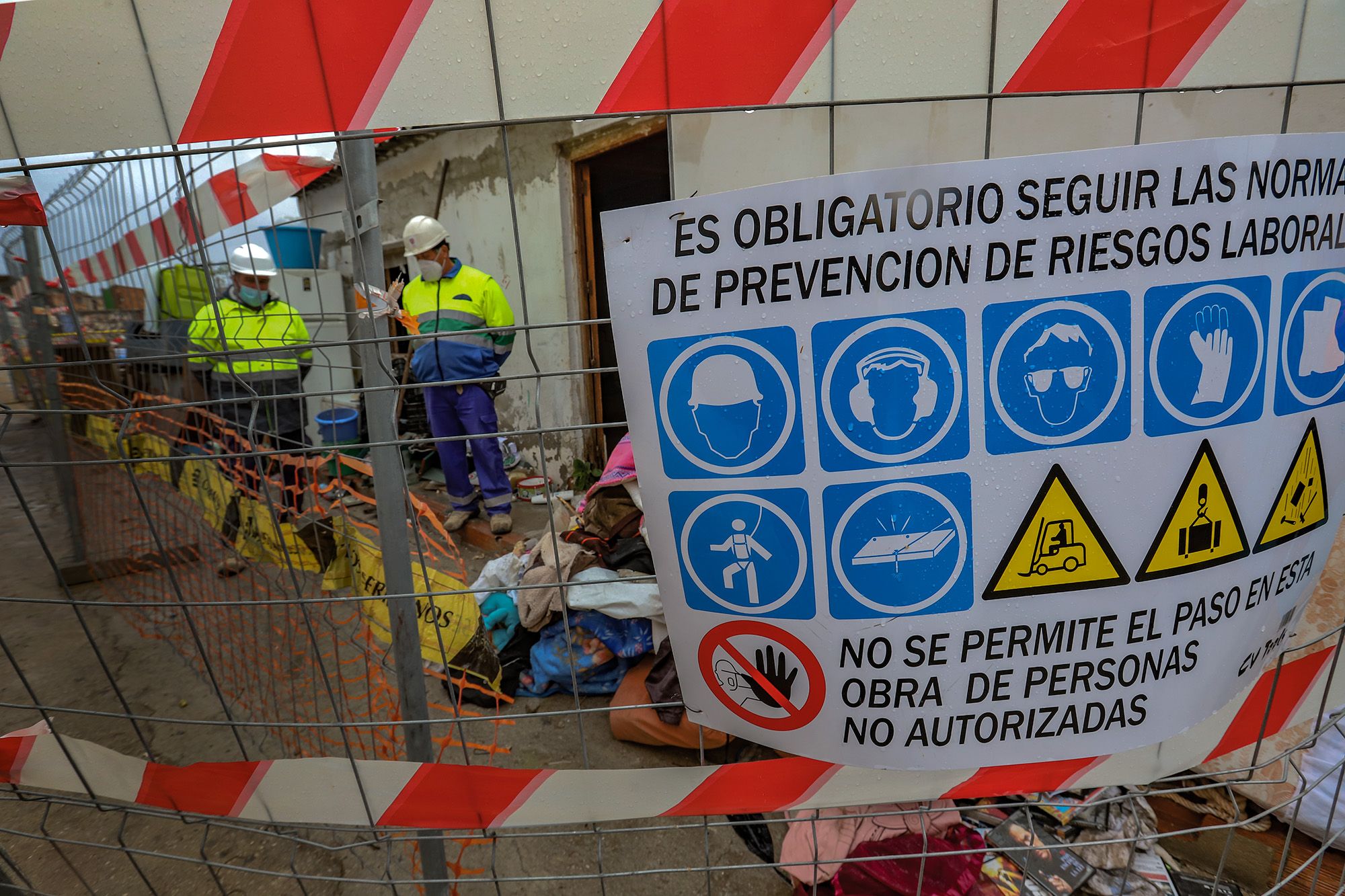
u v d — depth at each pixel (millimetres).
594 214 4434
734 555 909
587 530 2363
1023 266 791
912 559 871
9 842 1788
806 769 1023
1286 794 1565
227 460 1928
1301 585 1001
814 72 795
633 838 1733
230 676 2361
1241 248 814
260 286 3150
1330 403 920
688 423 865
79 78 792
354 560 1520
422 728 1242
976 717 936
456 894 1409
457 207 5172
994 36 792
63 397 3414
